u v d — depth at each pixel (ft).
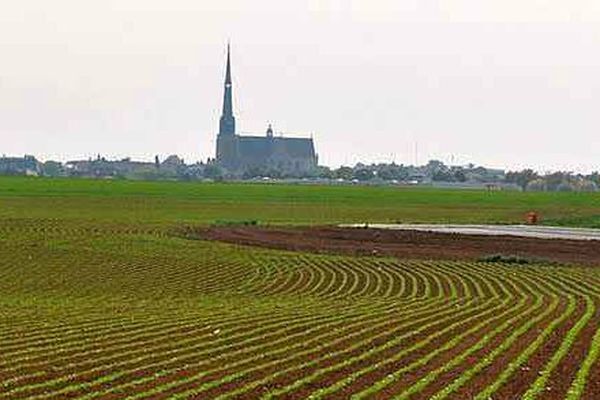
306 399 250.57
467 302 452.76
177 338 346.74
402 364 296.10
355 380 272.51
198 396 253.65
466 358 304.30
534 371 284.41
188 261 624.18
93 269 583.99
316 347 327.47
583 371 283.18
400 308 430.61
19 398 254.47
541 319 390.63
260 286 524.11
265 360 305.12
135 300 466.70
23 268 584.40
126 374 283.38
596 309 422.82
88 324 379.55
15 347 329.72
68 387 266.77
